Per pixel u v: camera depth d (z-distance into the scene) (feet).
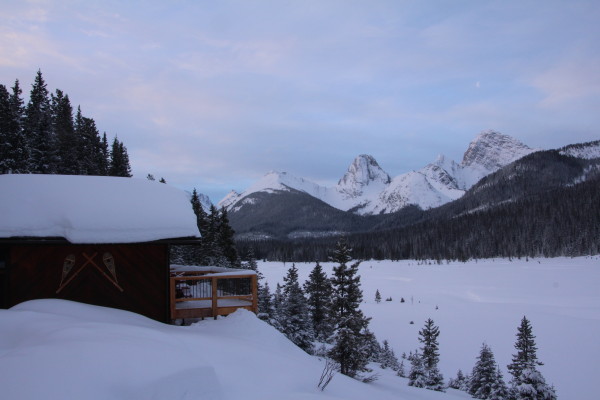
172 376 15.44
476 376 95.14
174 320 35.12
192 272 45.34
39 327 19.94
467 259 430.20
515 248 417.08
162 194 36.83
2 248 30.89
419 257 469.16
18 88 99.19
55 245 31.76
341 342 69.00
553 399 78.74
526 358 94.99
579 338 143.43
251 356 24.21
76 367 14.33
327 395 21.56
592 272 298.56
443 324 175.94
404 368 118.83
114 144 130.11
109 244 32.83
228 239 115.14
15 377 13.35
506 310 195.21
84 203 32.42
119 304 32.55
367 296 253.44
